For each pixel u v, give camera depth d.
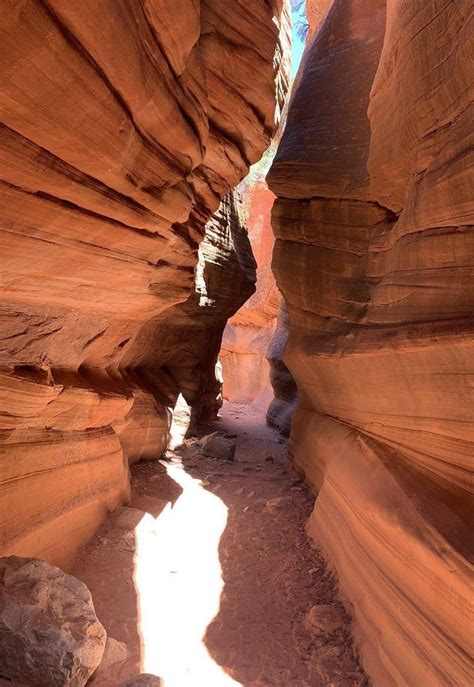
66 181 3.38
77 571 5.56
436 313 4.44
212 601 5.50
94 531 6.32
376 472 5.30
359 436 6.47
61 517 5.48
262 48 6.75
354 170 7.34
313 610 5.21
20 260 3.77
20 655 3.40
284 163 8.37
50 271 4.20
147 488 8.47
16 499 4.68
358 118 7.90
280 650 4.77
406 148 5.18
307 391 9.09
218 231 12.41
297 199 8.23
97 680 4.03
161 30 3.66
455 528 3.78
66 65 2.69
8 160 2.91
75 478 5.88
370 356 5.53
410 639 3.95
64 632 3.53
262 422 16.66
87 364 6.65
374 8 8.52
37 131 2.90
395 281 5.25
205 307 12.03
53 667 3.39
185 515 7.63
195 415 12.62
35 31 2.39
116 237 4.40
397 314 5.13
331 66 8.96
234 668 4.49
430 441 4.60
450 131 4.30
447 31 4.21
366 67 8.20
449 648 3.50
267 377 21.61
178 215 5.13
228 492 8.77
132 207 4.25
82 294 5.00
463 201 3.99
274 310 22.22
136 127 3.73
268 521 7.55
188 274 7.20
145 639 4.70
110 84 3.14
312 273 7.92
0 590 3.72
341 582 5.59
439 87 4.38
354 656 4.66
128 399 7.03
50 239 3.78
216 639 4.88
